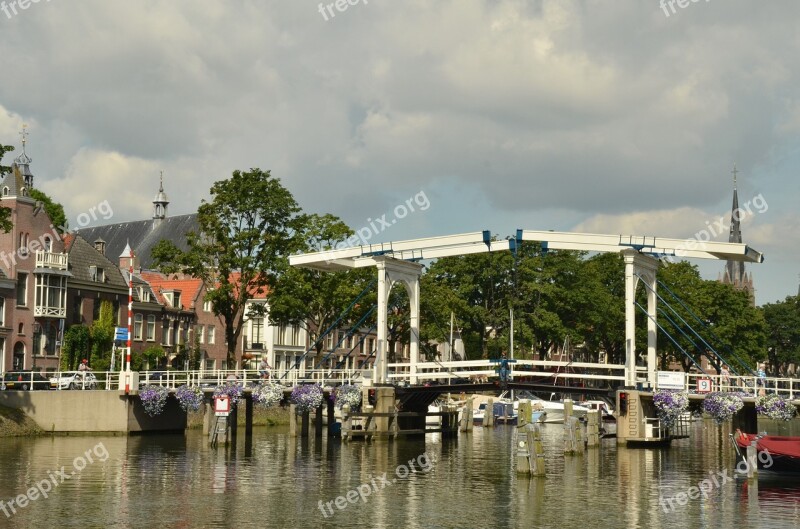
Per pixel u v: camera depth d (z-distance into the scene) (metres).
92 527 25.84
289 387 50.62
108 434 53.00
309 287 65.38
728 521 27.39
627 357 47.81
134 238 112.50
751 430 48.03
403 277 52.03
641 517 27.95
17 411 52.97
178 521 26.77
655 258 49.69
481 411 75.31
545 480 35.38
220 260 65.25
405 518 27.67
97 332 73.62
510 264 83.56
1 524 26.19
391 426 50.03
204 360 86.25
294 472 36.97
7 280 67.69
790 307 140.50
